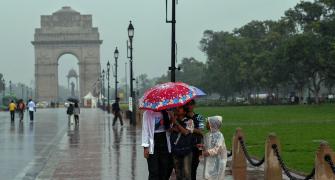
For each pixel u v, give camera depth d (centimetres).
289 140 5688
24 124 10631
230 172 3547
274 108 16475
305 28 17125
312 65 16450
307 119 9712
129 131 7944
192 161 2773
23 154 4934
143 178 3403
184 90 2609
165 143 2636
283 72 18975
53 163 4206
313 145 5162
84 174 3603
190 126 2653
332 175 2205
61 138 6788
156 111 2575
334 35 15412
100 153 4894
